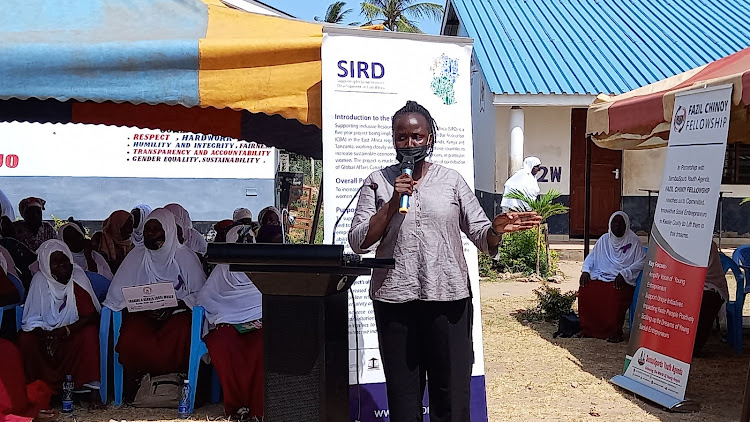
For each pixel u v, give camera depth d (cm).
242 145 1504
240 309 568
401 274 379
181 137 1494
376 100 490
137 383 586
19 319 599
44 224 895
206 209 1500
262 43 469
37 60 455
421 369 393
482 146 1684
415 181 388
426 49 503
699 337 742
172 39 467
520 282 1245
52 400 600
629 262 826
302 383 345
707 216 568
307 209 1850
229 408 559
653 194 1518
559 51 1516
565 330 857
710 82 577
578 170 1523
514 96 1348
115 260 769
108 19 505
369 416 492
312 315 343
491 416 568
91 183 1477
